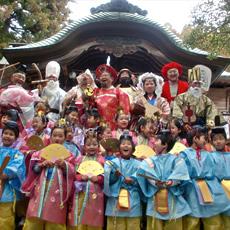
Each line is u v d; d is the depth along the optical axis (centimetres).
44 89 771
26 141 532
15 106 675
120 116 636
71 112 647
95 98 702
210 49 964
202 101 730
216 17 937
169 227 468
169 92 791
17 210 504
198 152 508
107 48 1066
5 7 1992
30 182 481
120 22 1038
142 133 617
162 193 473
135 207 471
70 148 550
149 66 1165
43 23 2281
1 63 1275
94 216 466
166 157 496
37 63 1084
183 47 1050
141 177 481
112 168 483
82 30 1040
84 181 478
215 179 495
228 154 519
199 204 477
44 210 455
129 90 759
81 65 1172
